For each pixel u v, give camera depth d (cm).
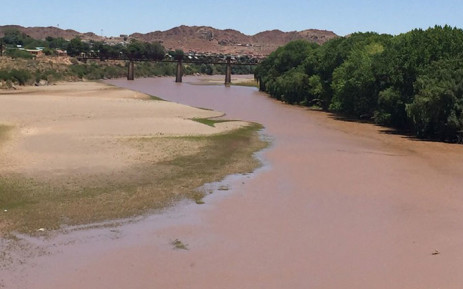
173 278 1970
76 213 2670
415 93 5962
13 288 1838
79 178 3334
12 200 2834
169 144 4594
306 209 2873
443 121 5462
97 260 2108
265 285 1936
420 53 6194
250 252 2242
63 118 6066
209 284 1930
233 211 2806
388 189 3328
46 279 1922
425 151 4812
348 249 2302
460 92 5353
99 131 5116
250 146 4806
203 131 5431
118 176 3434
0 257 2089
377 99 6975
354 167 3984
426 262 2173
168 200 2964
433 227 2608
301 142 5191
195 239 2378
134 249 2236
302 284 1953
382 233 2509
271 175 3662
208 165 3891
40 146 4294
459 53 6006
